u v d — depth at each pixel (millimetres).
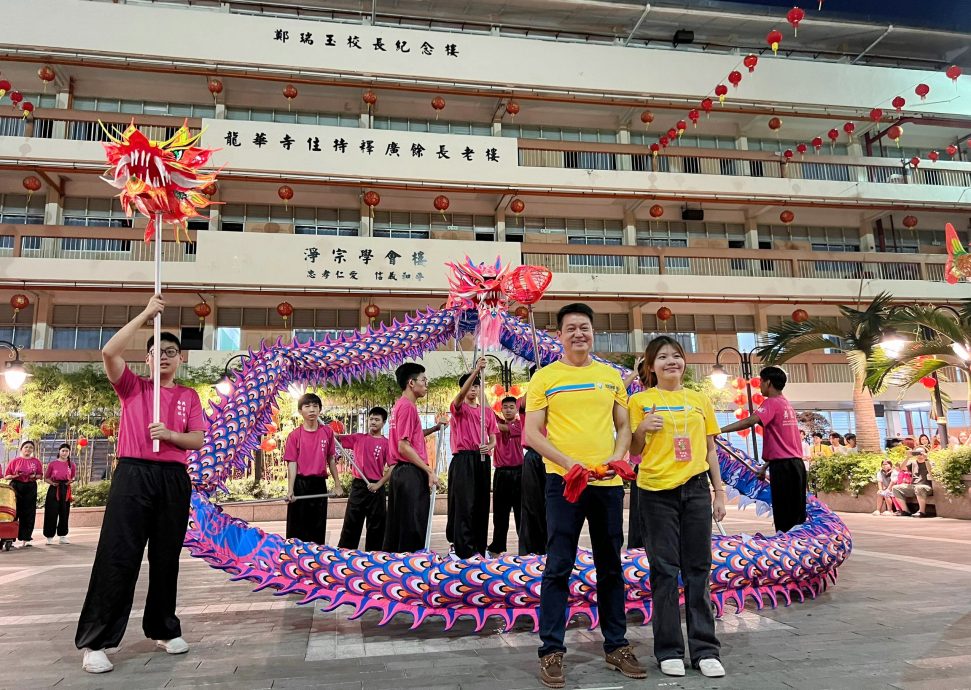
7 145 17156
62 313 18516
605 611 2760
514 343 5586
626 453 2775
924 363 10938
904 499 10602
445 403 16656
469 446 5438
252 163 18391
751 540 3922
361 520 5648
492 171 19875
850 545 4594
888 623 3412
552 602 2668
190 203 3453
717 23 23359
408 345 5242
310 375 5062
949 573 4961
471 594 3334
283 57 19203
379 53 19828
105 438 16188
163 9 18719
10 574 6270
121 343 3068
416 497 4594
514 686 2523
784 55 24938
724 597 3676
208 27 18891
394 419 4715
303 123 20844
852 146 23656
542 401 2877
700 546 2820
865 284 21031
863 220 23328
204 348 18672
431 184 19469
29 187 17266
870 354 12078
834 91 22266
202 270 17734
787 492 4629
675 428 2902
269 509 13000
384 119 21625
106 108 19609
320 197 20391
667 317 19938
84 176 18391
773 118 21500
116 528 2982
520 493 5918
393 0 21734
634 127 23047
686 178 20812
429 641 3273
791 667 2676
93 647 2832
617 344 21531
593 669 2730
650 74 21375
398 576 3418
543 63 20859
